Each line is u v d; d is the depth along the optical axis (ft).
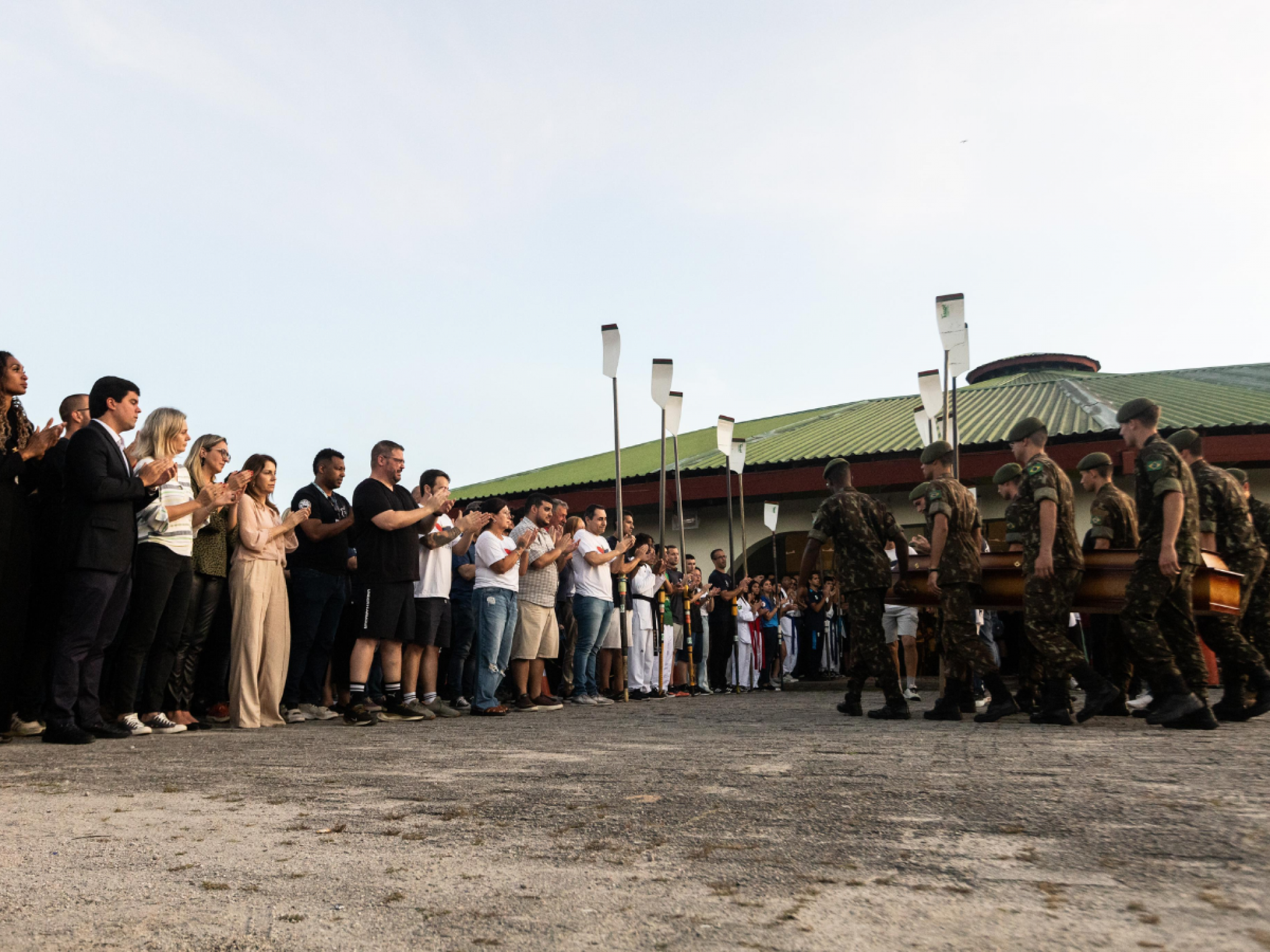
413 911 5.13
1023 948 4.30
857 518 19.98
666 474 55.98
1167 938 4.39
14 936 4.78
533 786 9.41
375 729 17.57
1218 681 31.55
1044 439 17.54
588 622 27.99
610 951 4.40
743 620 41.32
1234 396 55.93
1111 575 16.80
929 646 51.06
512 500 61.52
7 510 14.85
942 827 7.03
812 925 4.71
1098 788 8.75
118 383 15.43
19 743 14.70
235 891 5.59
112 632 15.57
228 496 16.97
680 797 8.58
